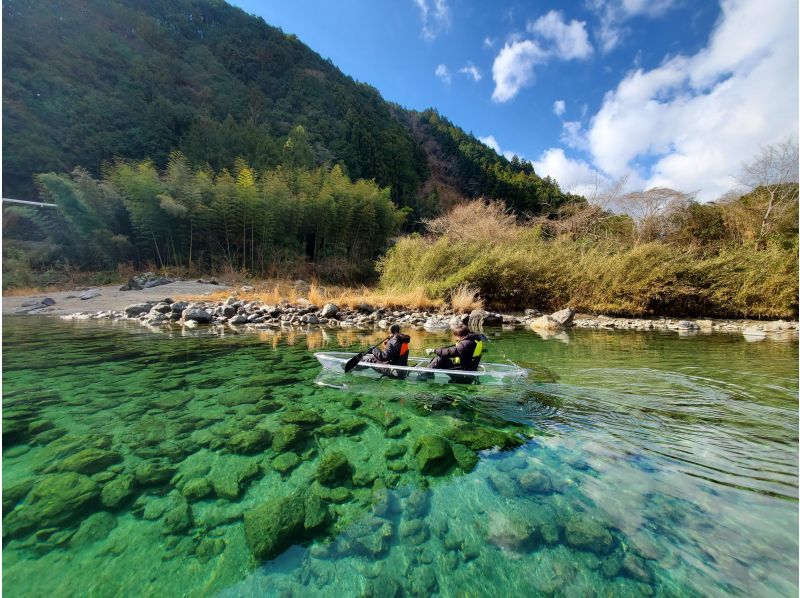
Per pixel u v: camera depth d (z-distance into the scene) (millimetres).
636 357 6055
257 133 36094
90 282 16953
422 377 4402
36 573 1566
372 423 3238
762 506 2033
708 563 1629
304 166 32969
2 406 3510
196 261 20375
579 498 2133
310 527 1892
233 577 1582
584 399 3854
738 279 12297
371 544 1789
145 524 1897
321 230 24984
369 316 11094
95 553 1694
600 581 1555
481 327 10391
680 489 2215
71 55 36219
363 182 28141
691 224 19156
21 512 1947
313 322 10062
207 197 20312
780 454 2631
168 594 1490
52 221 19078
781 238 15594
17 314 10750
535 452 2701
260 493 2186
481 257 14547
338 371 4805
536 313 13148
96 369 4859
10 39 32125
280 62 67562
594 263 13992
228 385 4258
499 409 3568
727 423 3223
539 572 1614
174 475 2359
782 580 1526
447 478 2359
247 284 18234
